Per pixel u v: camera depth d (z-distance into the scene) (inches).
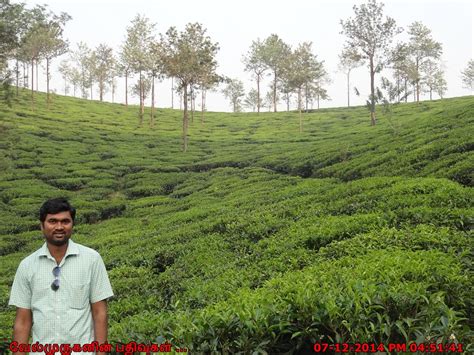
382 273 264.7
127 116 2812.5
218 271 481.1
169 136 2218.3
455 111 1386.6
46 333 177.0
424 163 839.7
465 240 371.6
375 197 604.1
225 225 683.4
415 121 1557.6
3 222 1035.9
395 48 2069.4
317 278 296.0
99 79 3459.6
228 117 3070.9
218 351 217.2
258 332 216.7
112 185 1405.0
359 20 2054.6
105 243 809.5
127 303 438.0
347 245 416.5
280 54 3139.8
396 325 212.5
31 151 1704.0
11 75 1092.5
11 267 745.6
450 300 257.1
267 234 587.2
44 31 2343.8
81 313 181.8
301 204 706.8
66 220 181.9
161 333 233.3
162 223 872.3
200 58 1844.2
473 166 692.1
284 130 2427.4
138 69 2436.0
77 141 1973.4
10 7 1021.2
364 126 2132.1
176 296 433.1
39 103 2716.5
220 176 1368.1
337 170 1082.1
